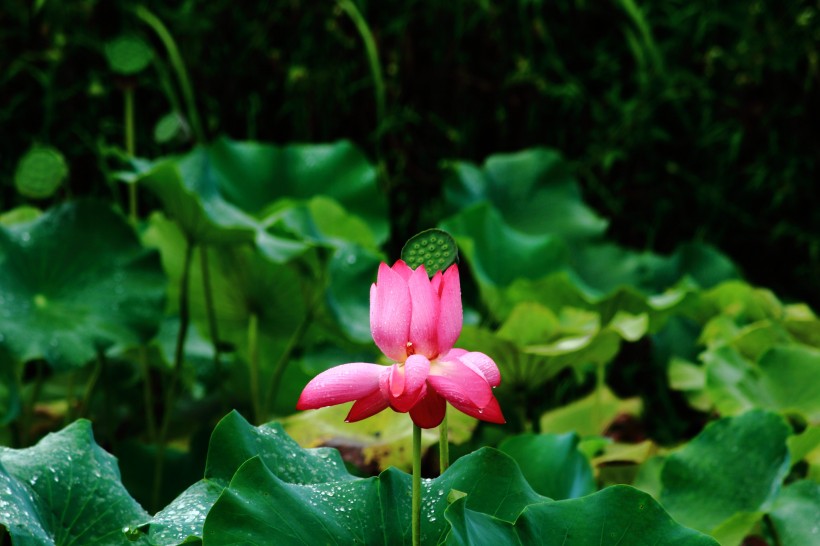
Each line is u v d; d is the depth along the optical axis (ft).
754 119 14.93
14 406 11.43
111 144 14.84
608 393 13.15
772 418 10.42
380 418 11.11
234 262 12.46
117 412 13.24
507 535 8.89
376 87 14.93
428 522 9.12
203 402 13.28
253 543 8.84
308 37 14.96
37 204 14.60
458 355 8.73
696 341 12.76
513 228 14.69
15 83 14.75
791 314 13.02
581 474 10.47
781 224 14.94
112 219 12.01
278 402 12.74
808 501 10.16
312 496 9.12
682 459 10.50
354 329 12.17
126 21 14.87
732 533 10.14
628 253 14.60
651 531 8.99
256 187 13.93
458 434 11.28
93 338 11.59
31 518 9.10
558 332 11.89
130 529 9.20
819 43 14.84
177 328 13.04
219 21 14.98
